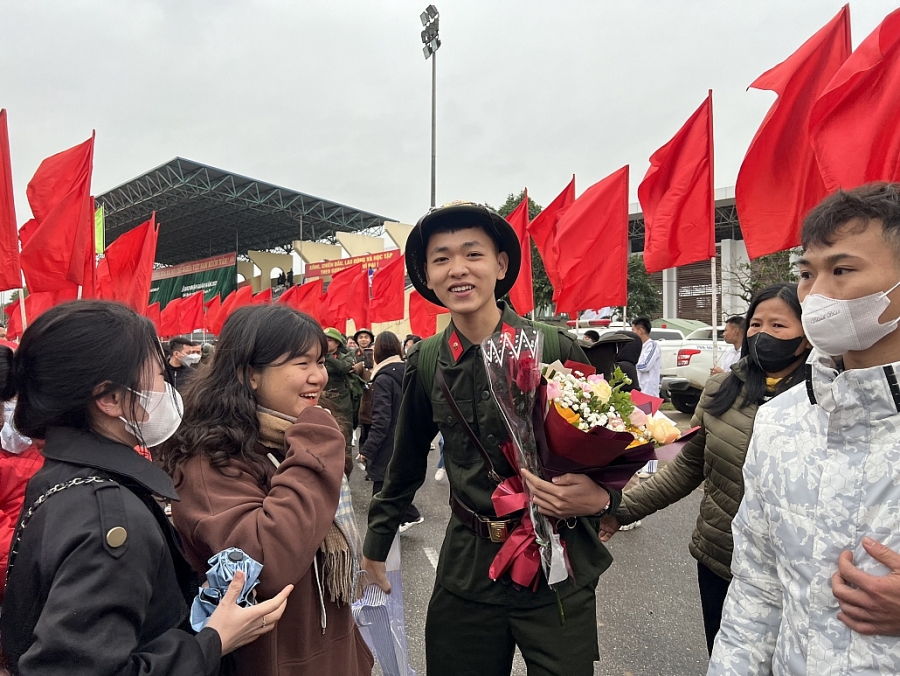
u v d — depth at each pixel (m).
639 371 6.89
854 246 1.05
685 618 3.17
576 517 1.64
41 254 4.28
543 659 1.61
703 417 2.14
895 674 1.00
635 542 4.31
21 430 1.12
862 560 1.05
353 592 1.54
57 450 1.07
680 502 5.34
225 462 1.32
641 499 2.27
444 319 12.87
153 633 1.06
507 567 1.63
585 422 1.37
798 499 1.15
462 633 1.77
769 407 1.30
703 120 4.80
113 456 1.09
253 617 1.13
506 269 1.86
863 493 1.06
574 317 7.82
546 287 17.70
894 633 0.98
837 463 1.10
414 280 1.99
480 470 1.71
